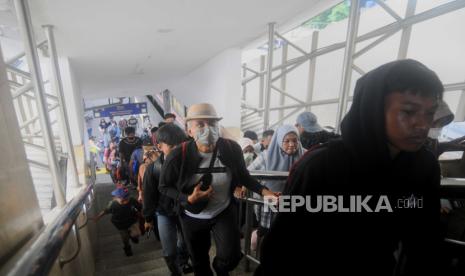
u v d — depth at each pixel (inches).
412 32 119.0
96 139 428.5
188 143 49.6
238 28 128.1
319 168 20.9
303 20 124.8
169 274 71.8
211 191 45.7
